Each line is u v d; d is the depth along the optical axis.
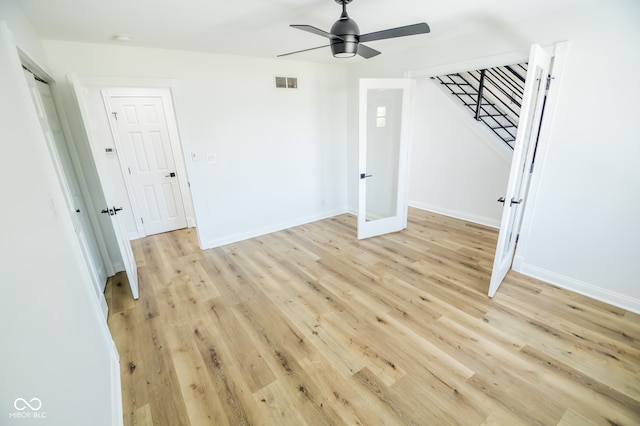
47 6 1.90
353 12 2.30
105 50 2.86
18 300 0.86
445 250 3.56
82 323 1.44
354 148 4.83
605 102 2.25
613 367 1.83
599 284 2.50
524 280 2.85
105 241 3.16
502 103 4.34
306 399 1.69
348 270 3.17
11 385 0.73
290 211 4.57
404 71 3.69
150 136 4.24
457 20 2.56
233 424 1.56
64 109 2.73
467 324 2.26
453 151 4.51
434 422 1.53
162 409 1.65
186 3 1.98
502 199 2.40
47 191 1.44
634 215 2.25
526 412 1.57
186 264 3.44
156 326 2.35
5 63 1.31
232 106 3.68
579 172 2.46
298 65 4.08
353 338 2.16
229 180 3.88
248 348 2.09
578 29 2.28
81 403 1.16
